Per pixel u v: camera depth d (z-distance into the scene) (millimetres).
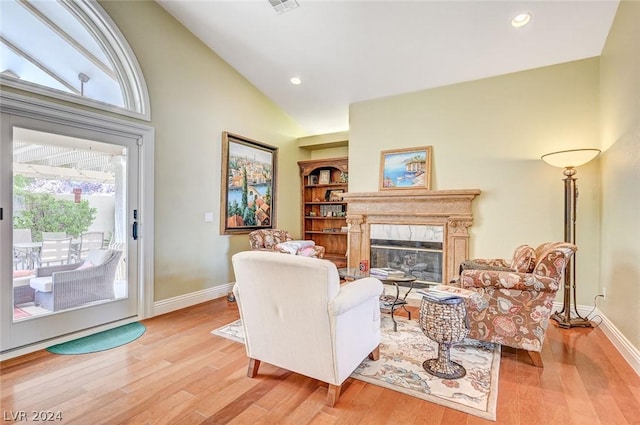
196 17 3574
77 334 2842
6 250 2441
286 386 2074
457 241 3980
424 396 1958
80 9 2863
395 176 4457
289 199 5707
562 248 2379
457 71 3885
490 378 2178
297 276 1814
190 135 3832
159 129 3471
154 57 3404
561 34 3145
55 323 2705
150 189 3367
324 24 3393
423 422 1726
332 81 4402
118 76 3213
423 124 4324
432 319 2225
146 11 3318
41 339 2619
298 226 5977
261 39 3773
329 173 6008
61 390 2006
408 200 4281
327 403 1880
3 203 2424
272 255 1907
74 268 2844
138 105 3316
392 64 3902
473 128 4000
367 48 3680
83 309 2891
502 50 3447
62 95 2684
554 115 3574
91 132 2920
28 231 2568
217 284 4238
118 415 1766
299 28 3494
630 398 1950
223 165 4281
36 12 2676
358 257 4672
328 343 1813
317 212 6168
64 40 2840
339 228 5949
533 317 2379
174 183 3646
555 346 2725
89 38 3006
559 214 3543
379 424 1711
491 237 3865
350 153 4883
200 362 2395
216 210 4211
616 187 2848
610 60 3018
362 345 2131
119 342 2744
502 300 2463
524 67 3680
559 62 3535
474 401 1907
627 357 2457
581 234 3422
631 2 2518
